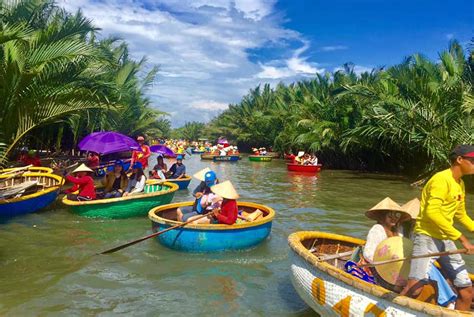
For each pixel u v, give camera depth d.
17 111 12.64
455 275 3.96
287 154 39.28
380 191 16.70
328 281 4.47
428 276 3.92
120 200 9.56
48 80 12.90
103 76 17.69
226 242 7.33
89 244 7.86
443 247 3.88
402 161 24.36
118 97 14.61
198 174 9.27
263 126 51.31
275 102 50.59
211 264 6.89
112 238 8.27
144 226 9.21
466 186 17.42
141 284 6.03
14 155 17.02
